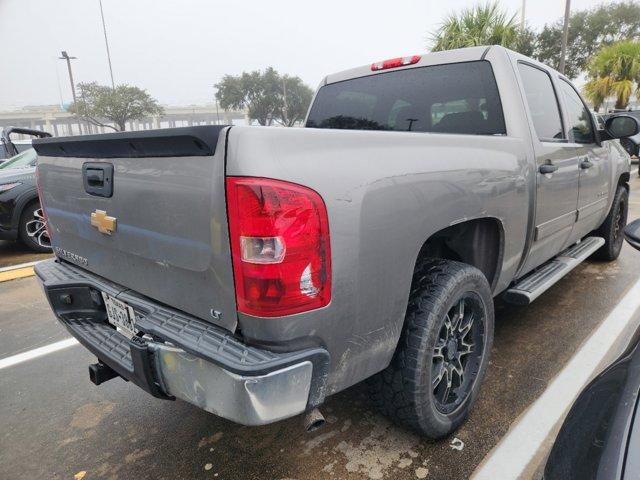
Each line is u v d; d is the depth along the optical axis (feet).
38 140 7.39
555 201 9.84
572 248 12.94
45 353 11.32
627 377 3.82
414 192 5.84
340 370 5.30
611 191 14.24
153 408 8.69
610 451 3.20
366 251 5.23
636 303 12.34
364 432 7.52
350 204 5.02
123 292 6.47
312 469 6.75
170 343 5.16
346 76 11.48
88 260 7.20
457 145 6.95
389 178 5.52
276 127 4.78
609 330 10.77
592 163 11.76
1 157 49.55
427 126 9.92
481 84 9.12
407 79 10.26
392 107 10.55
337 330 5.09
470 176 6.86
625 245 18.69
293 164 4.65
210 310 5.14
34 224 21.74
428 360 6.32
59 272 7.73
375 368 5.82
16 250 22.90
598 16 82.64
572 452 3.60
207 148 4.64
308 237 4.65
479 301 7.30
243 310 4.71
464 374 7.55
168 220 5.30
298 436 7.52
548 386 8.57
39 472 7.09
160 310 5.75
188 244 5.13
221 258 4.77
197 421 8.18
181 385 5.10
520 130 8.68
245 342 4.84
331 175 4.91
